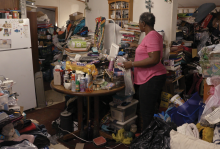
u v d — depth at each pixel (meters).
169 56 3.04
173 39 3.12
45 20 5.46
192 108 2.12
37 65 3.78
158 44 2.09
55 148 2.42
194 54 4.14
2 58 2.91
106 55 2.85
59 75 2.51
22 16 3.28
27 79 3.26
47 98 3.99
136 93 2.90
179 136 1.49
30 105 3.36
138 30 3.06
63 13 8.02
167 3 2.97
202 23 4.21
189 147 1.41
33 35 3.66
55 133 2.75
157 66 2.22
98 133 2.62
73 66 2.37
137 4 3.32
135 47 3.01
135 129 2.68
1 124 1.25
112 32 3.29
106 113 2.96
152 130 1.94
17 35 3.03
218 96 1.94
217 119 1.61
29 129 1.54
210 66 2.19
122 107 2.58
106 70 2.50
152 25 2.23
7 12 3.03
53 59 5.41
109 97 3.04
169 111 2.12
